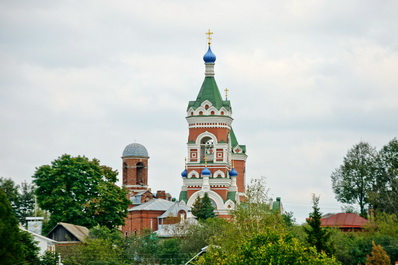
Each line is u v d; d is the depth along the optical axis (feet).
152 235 561.02
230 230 409.49
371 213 600.39
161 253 504.43
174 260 499.51
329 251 383.04
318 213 388.57
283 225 422.82
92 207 551.59
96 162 574.15
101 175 569.64
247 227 408.46
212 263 334.03
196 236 515.91
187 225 578.25
